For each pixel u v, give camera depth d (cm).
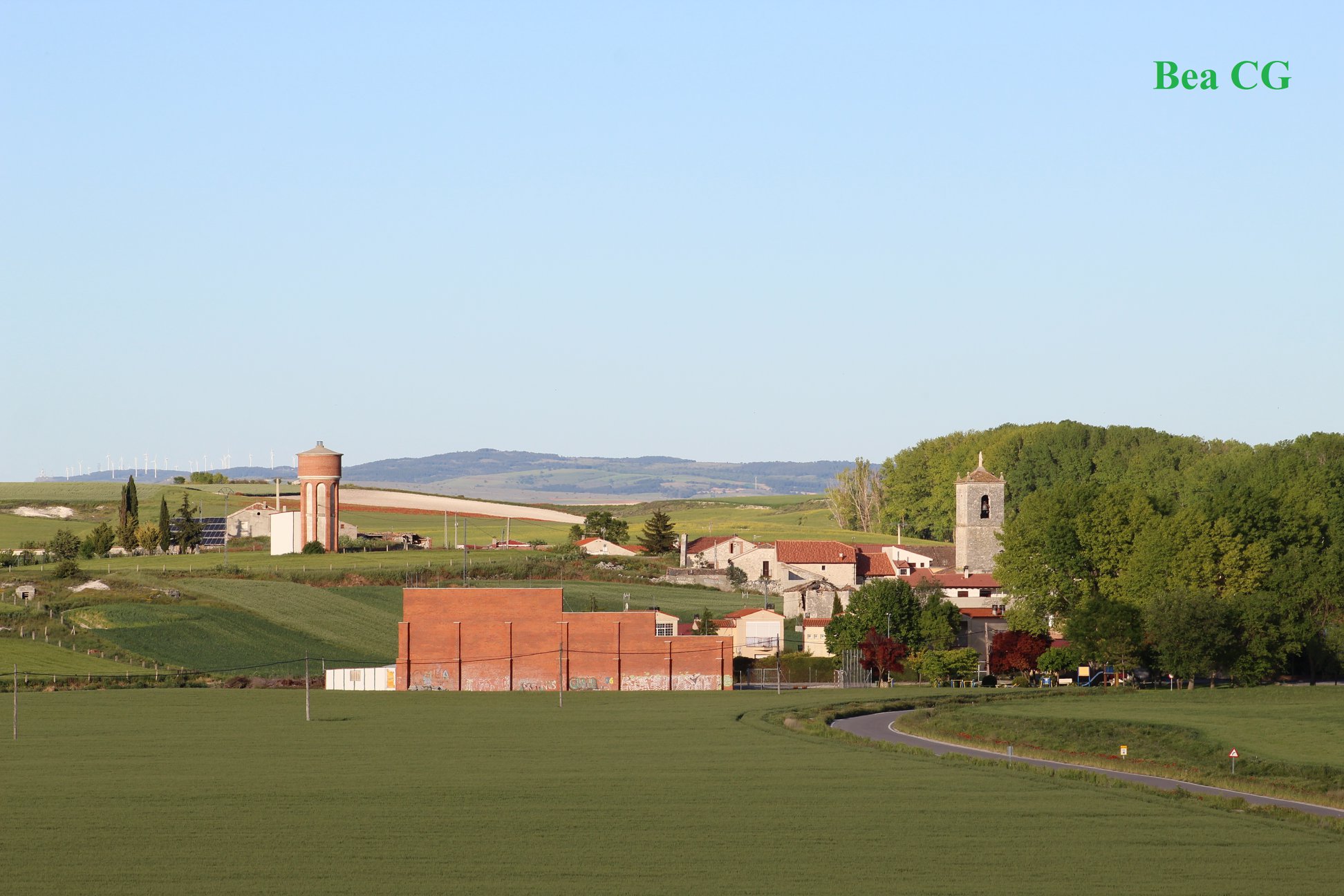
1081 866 8500
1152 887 8038
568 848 8806
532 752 12988
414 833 9181
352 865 8331
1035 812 10031
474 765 12088
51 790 10731
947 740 14662
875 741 13850
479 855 8588
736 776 11519
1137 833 9394
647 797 10500
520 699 18238
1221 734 14550
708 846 8900
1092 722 15262
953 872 8319
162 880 7956
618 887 7894
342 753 12862
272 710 16475
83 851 8638
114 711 16062
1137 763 12988
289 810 9938
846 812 9994
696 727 14912
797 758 12550
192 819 9612
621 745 13450
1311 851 8944
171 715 15825
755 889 7888
